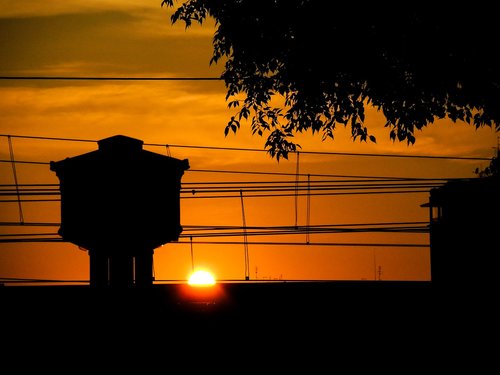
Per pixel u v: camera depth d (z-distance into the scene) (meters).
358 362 46.97
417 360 47.12
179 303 64.94
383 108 34.31
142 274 69.62
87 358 49.47
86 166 69.94
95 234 69.50
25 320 60.50
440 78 32.12
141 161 70.12
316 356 49.16
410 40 32.06
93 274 69.94
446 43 31.66
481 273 79.38
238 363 47.34
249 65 35.25
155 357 49.59
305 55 32.81
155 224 70.12
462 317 60.12
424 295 66.56
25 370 45.91
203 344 53.38
